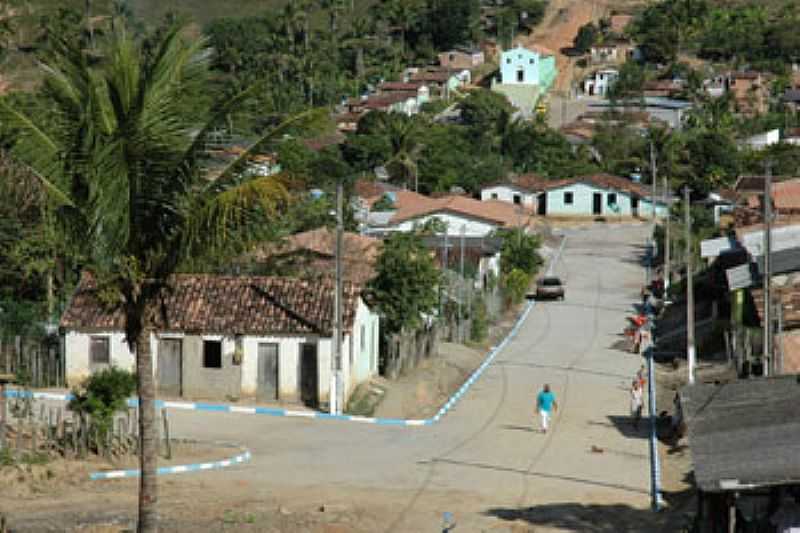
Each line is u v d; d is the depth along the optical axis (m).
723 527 34.03
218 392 65.62
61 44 31.39
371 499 46.09
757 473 30.14
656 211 161.38
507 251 117.06
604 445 57.62
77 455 50.16
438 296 78.12
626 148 186.62
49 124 30.91
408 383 71.19
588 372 77.12
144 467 32.25
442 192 163.25
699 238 119.12
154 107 30.45
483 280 103.38
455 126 198.12
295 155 134.25
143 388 32.28
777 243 85.00
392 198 139.75
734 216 113.50
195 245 31.33
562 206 162.50
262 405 64.88
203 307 66.19
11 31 194.38
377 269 74.38
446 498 46.75
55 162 30.75
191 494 45.94
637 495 47.94
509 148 186.38
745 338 70.12
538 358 81.75
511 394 69.88
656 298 103.38
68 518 41.41
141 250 31.78
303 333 64.44
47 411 58.44
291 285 67.31
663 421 62.12
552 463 53.62
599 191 161.62
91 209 30.98
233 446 55.19
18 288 79.62
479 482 49.75
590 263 127.50
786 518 32.12
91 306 67.88
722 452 32.12
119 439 51.31
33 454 49.12
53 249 74.19
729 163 169.12
